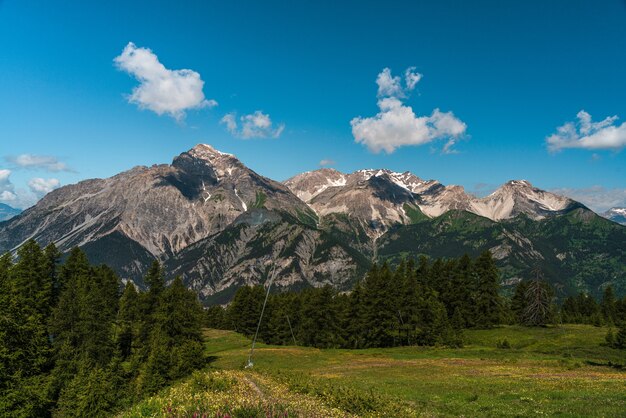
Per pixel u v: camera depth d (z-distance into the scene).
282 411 18.56
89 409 42.69
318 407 22.50
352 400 25.23
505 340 78.56
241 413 17.50
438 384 39.16
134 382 50.31
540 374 44.97
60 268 76.06
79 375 46.41
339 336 96.19
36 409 39.22
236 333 112.88
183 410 18.12
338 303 108.50
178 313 70.19
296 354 76.75
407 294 91.62
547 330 89.56
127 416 19.94
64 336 59.81
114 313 86.31
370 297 93.25
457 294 102.75
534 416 23.67
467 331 96.31
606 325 102.94
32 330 41.44
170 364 48.38
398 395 33.44
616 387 33.09
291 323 108.38
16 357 37.81
